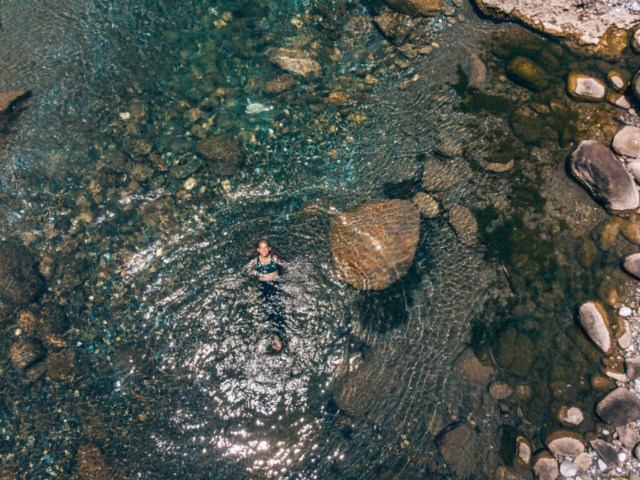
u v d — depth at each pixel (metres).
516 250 6.41
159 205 7.21
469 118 7.10
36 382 6.41
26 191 7.25
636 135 6.36
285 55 7.91
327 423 6.10
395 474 5.82
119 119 7.60
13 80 7.68
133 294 6.79
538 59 7.02
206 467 6.01
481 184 6.78
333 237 6.91
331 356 6.34
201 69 7.91
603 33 6.87
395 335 6.40
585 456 5.60
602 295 6.01
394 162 7.24
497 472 5.66
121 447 6.14
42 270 6.85
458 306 6.40
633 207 6.15
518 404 5.89
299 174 7.38
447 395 6.08
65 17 8.02
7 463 6.09
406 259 6.65
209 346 6.46
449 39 7.59
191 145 7.50
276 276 6.73
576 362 5.89
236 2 8.15
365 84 7.71
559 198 6.44
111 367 6.47
